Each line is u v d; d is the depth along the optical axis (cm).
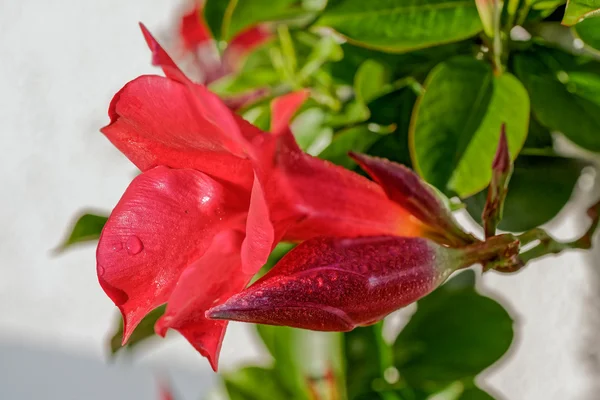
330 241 21
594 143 25
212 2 30
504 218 27
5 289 56
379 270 21
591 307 40
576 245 23
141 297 20
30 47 51
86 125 52
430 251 21
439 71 24
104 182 52
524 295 42
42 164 53
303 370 28
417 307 29
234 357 51
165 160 20
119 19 49
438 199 22
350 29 24
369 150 26
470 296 29
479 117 24
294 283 20
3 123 53
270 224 19
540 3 24
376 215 22
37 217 54
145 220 20
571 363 42
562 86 25
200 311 20
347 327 20
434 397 30
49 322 56
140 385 54
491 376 44
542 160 27
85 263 55
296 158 21
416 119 24
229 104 29
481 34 25
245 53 33
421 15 24
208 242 20
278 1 29
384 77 27
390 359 29
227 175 20
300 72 30
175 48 37
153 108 19
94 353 56
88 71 51
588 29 23
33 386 57
